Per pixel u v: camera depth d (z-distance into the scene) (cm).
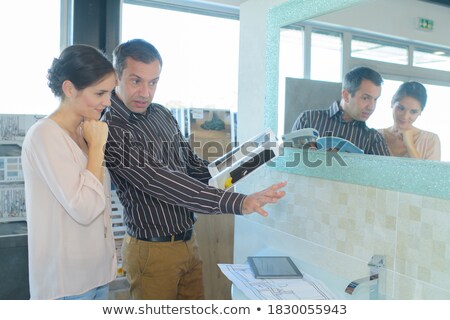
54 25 194
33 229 119
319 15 126
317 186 132
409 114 101
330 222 127
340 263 124
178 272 148
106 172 135
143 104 136
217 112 223
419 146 99
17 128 181
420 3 96
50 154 113
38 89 190
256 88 158
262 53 153
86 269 124
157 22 217
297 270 128
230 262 218
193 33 225
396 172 106
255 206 117
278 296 112
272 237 154
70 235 121
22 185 181
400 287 107
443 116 93
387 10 104
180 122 217
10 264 170
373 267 109
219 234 216
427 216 100
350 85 117
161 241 143
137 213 142
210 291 215
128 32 211
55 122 118
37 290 121
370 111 111
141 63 129
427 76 96
